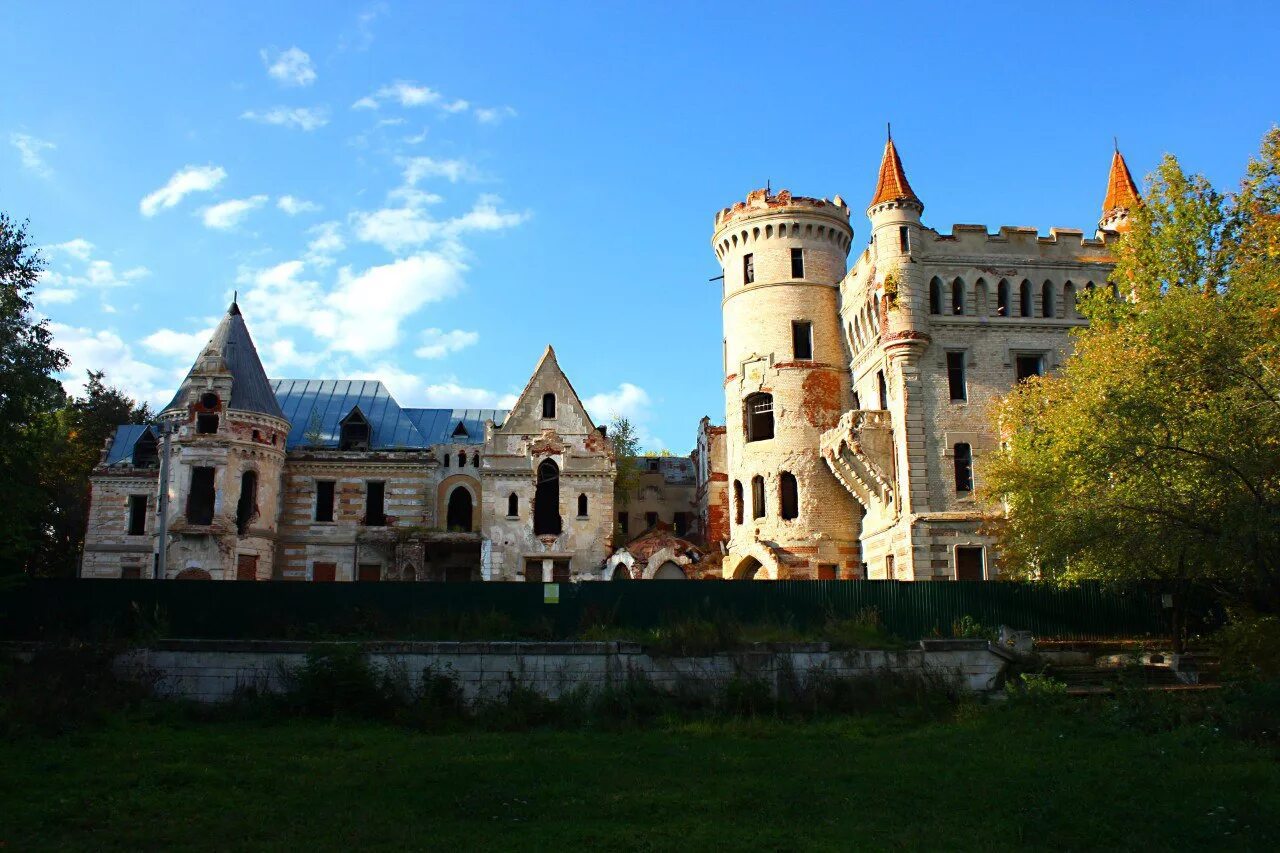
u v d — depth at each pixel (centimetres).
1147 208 4162
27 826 1603
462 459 6206
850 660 3058
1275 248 3083
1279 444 2709
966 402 4575
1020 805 1766
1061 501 3203
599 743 2469
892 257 4656
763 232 5669
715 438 6406
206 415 5500
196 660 2959
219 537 5319
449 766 2122
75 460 6856
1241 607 3152
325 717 2809
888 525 4728
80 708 2611
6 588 3212
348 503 6016
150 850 1486
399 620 3288
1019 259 4728
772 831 1595
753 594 3459
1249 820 1623
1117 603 3678
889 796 1852
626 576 5700
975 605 3591
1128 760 2152
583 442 5912
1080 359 3722
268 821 1656
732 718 2797
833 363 5519
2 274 3139
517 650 2959
